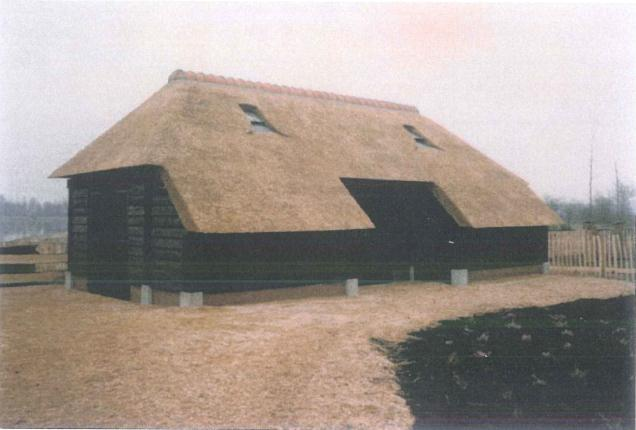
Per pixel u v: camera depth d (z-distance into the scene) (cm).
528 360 819
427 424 593
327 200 1362
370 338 935
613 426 589
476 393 683
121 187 1380
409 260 1769
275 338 902
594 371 767
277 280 1308
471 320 1113
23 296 1399
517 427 584
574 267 1886
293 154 1480
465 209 1647
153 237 1260
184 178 1193
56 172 1542
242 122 1512
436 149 1991
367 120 1927
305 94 1886
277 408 626
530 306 1298
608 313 1195
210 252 1196
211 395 655
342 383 709
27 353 798
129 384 682
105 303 1265
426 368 778
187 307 1153
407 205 1755
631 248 1736
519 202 1894
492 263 1762
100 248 1495
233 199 1203
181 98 1480
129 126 1475
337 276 1419
